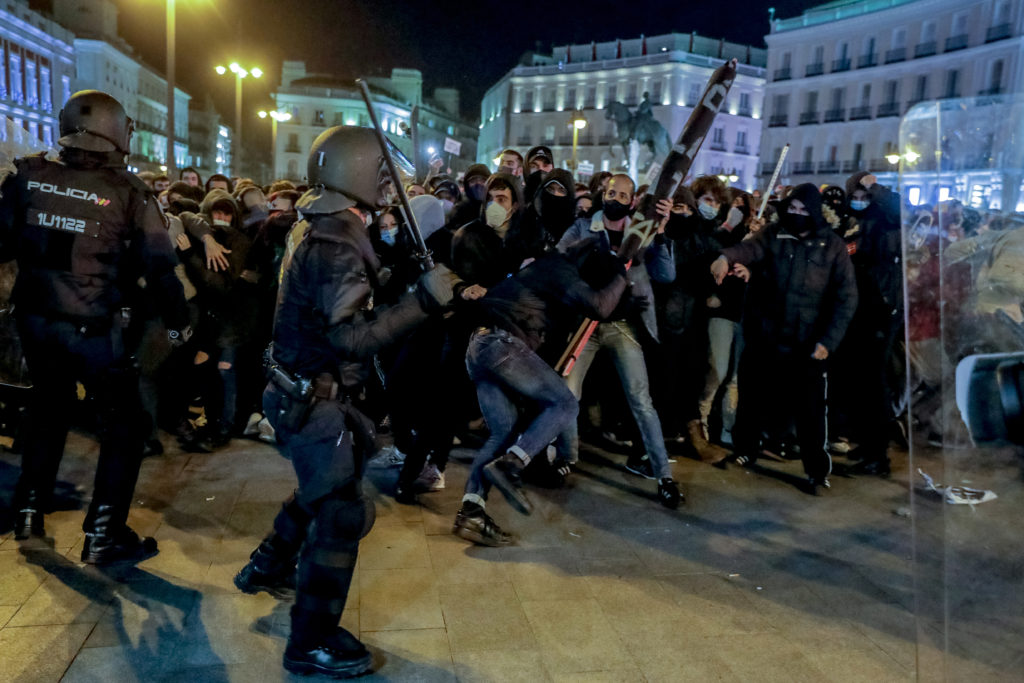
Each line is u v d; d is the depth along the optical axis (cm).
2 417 473
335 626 266
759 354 490
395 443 474
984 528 172
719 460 517
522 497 348
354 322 247
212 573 334
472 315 397
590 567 356
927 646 181
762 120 4884
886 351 505
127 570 334
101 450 338
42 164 327
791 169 4719
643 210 355
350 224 259
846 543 392
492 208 408
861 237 530
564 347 407
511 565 355
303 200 263
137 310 394
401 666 272
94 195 325
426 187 684
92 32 5328
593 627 303
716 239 536
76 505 405
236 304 512
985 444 171
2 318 375
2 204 321
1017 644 169
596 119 6238
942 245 174
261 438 532
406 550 368
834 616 317
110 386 334
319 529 262
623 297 394
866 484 487
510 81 6644
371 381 516
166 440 529
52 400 352
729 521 419
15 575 327
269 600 313
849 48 4409
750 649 291
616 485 473
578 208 584
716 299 529
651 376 540
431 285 253
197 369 556
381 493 443
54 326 324
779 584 345
